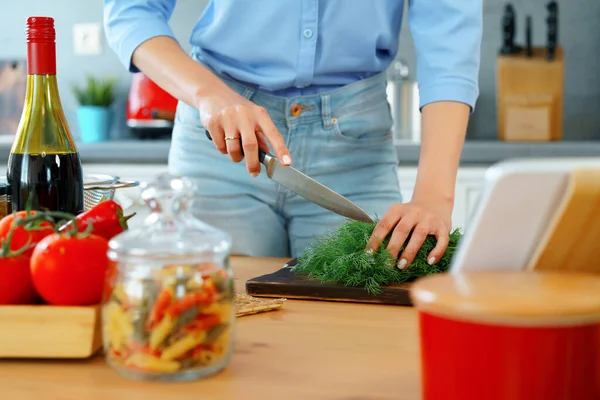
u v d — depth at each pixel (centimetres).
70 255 71
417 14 133
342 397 63
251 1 133
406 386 65
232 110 111
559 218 55
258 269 117
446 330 51
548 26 277
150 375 66
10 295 73
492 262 59
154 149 256
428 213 107
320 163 142
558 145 252
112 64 308
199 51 143
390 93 277
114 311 66
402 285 98
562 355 49
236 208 143
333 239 105
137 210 210
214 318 66
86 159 259
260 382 66
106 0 135
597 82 289
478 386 50
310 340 79
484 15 290
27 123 99
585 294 50
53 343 71
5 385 66
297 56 135
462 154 250
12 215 78
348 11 133
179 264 65
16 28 307
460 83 125
